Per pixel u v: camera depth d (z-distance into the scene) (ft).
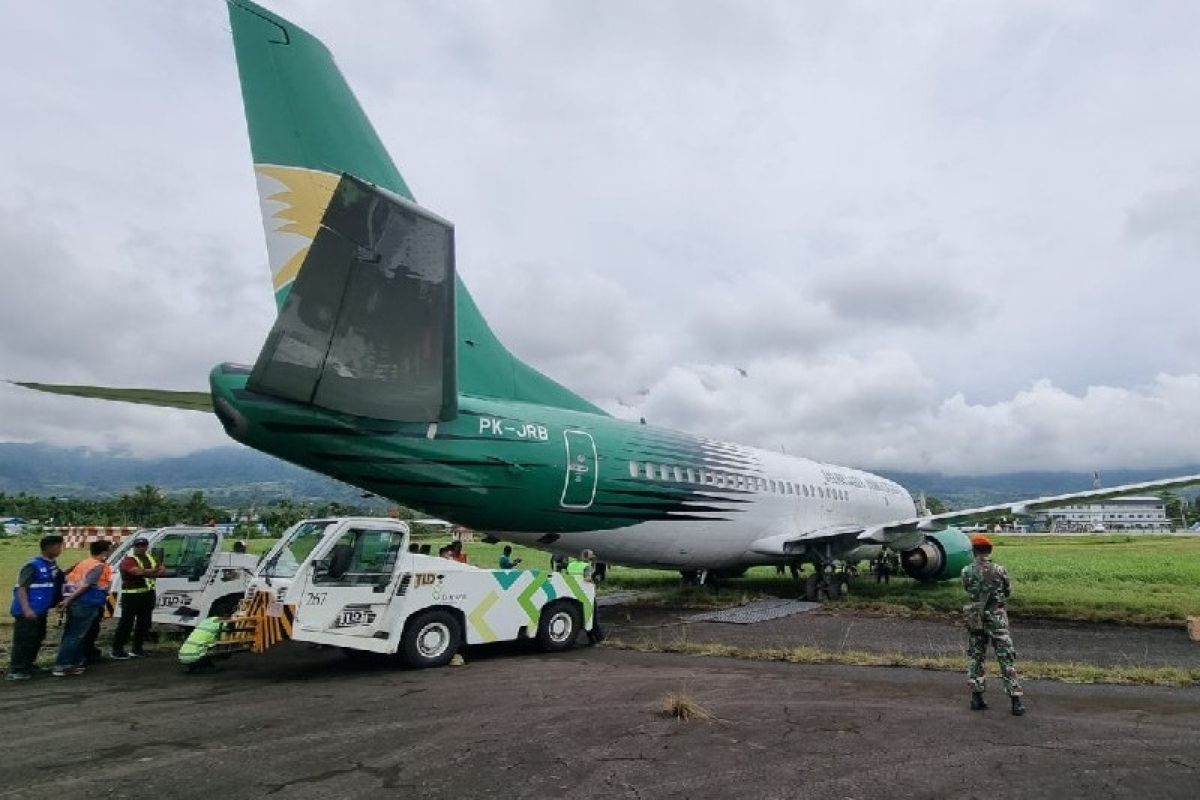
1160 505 486.79
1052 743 18.40
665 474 47.80
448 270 22.20
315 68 32.96
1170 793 14.97
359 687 26.30
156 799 15.03
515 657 32.40
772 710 21.86
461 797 14.94
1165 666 28.60
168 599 39.14
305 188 31.86
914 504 80.33
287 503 264.72
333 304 22.24
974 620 21.85
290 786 15.71
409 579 29.78
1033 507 47.42
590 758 17.39
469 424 36.65
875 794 14.97
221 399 28.40
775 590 62.44
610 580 75.31
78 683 28.22
